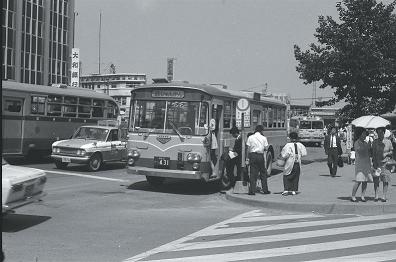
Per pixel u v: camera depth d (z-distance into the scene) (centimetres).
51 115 2280
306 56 2583
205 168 1393
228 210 1193
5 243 799
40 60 5953
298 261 700
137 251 763
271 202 1225
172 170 1397
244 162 1434
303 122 5125
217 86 1580
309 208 1188
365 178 1223
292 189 1366
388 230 948
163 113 1424
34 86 2200
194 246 802
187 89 1402
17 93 2100
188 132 1391
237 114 1602
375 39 2445
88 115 2520
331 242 834
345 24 2561
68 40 6562
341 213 1176
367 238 870
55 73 6275
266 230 945
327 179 1811
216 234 902
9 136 2073
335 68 2500
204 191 1534
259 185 1577
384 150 1262
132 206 1219
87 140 2044
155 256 731
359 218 1100
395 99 2580
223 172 1523
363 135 1215
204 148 1382
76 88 2502
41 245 791
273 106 1964
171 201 1319
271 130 1933
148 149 1427
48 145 2275
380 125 1277
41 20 5972
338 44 2512
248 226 987
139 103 1460
